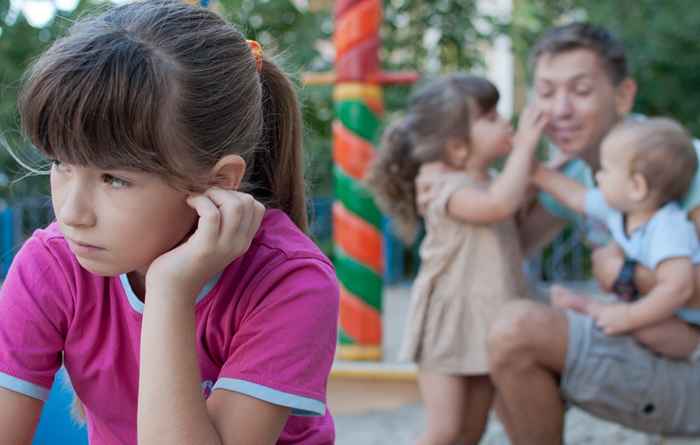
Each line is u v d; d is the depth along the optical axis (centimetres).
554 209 239
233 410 108
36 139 99
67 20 120
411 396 299
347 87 321
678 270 187
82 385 122
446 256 222
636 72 687
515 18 677
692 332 191
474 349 217
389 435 266
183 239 112
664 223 192
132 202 100
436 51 655
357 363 310
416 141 233
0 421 117
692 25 669
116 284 119
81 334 120
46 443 161
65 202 101
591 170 233
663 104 699
